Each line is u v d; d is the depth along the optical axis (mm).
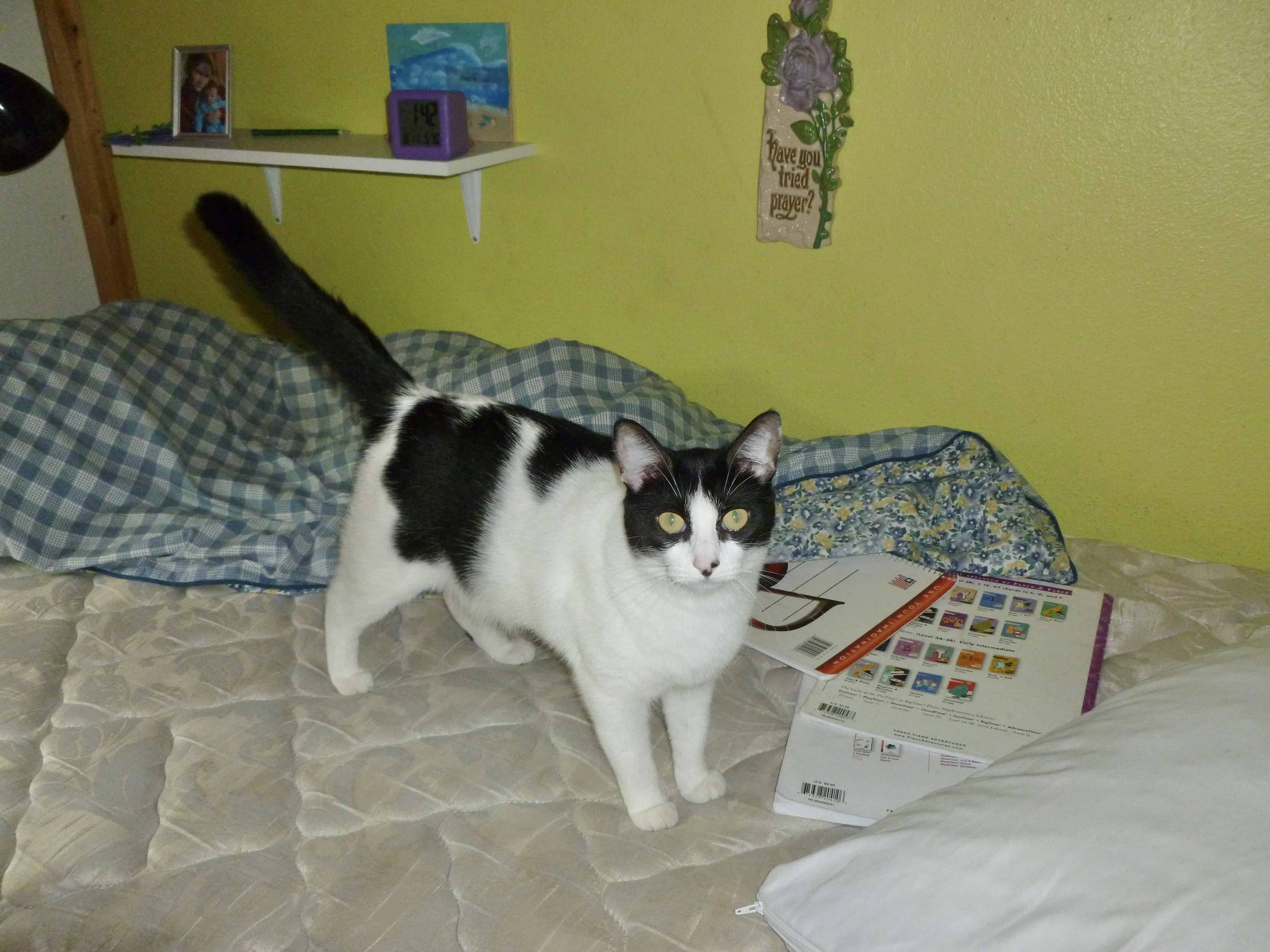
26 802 1238
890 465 1931
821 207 1885
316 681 1526
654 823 1224
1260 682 911
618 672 1228
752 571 1242
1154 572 1776
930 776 1273
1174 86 1593
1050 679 1455
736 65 1858
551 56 2002
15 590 1705
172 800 1251
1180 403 1807
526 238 2227
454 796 1270
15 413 1829
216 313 2709
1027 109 1696
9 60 2412
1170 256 1705
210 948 1036
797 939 937
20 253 2541
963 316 1902
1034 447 1973
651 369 2234
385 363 1529
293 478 2027
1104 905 731
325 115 2324
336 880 1123
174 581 1751
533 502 1367
